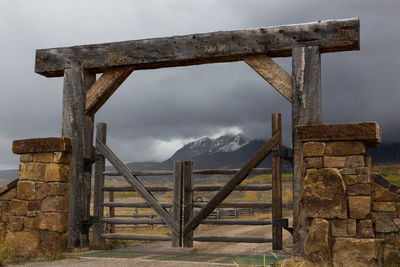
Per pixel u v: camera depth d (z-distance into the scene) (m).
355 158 8.30
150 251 10.60
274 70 9.71
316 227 8.25
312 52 9.36
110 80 10.95
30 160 10.59
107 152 11.39
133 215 19.75
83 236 10.76
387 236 8.54
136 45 10.68
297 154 9.16
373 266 7.84
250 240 10.13
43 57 11.34
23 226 10.35
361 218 8.11
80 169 10.75
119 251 10.62
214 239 10.45
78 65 11.05
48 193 10.32
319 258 8.13
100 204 11.64
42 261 9.02
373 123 8.22
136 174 11.28
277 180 9.84
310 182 8.46
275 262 8.45
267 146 9.98
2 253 9.53
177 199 10.84
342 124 8.39
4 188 10.80
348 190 8.26
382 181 8.72
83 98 10.98
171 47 10.42
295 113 9.30
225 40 10.02
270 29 9.72
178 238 10.69
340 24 9.23
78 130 10.88
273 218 9.84
